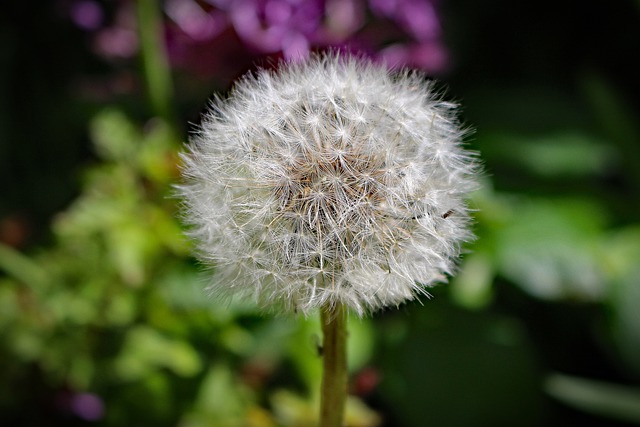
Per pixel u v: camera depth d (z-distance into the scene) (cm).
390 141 14
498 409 23
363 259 13
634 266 24
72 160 38
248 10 23
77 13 30
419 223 14
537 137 32
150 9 24
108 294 23
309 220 13
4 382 24
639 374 24
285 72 15
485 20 42
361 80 15
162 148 24
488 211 24
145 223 23
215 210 14
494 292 26
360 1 24
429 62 25
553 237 25
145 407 22
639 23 41
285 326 23
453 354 24
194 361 22
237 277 13
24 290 24
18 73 41
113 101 30
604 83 31
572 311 27
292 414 22
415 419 23
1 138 39
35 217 36
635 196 29
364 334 23
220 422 22
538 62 42
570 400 23
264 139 14
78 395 24
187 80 26
